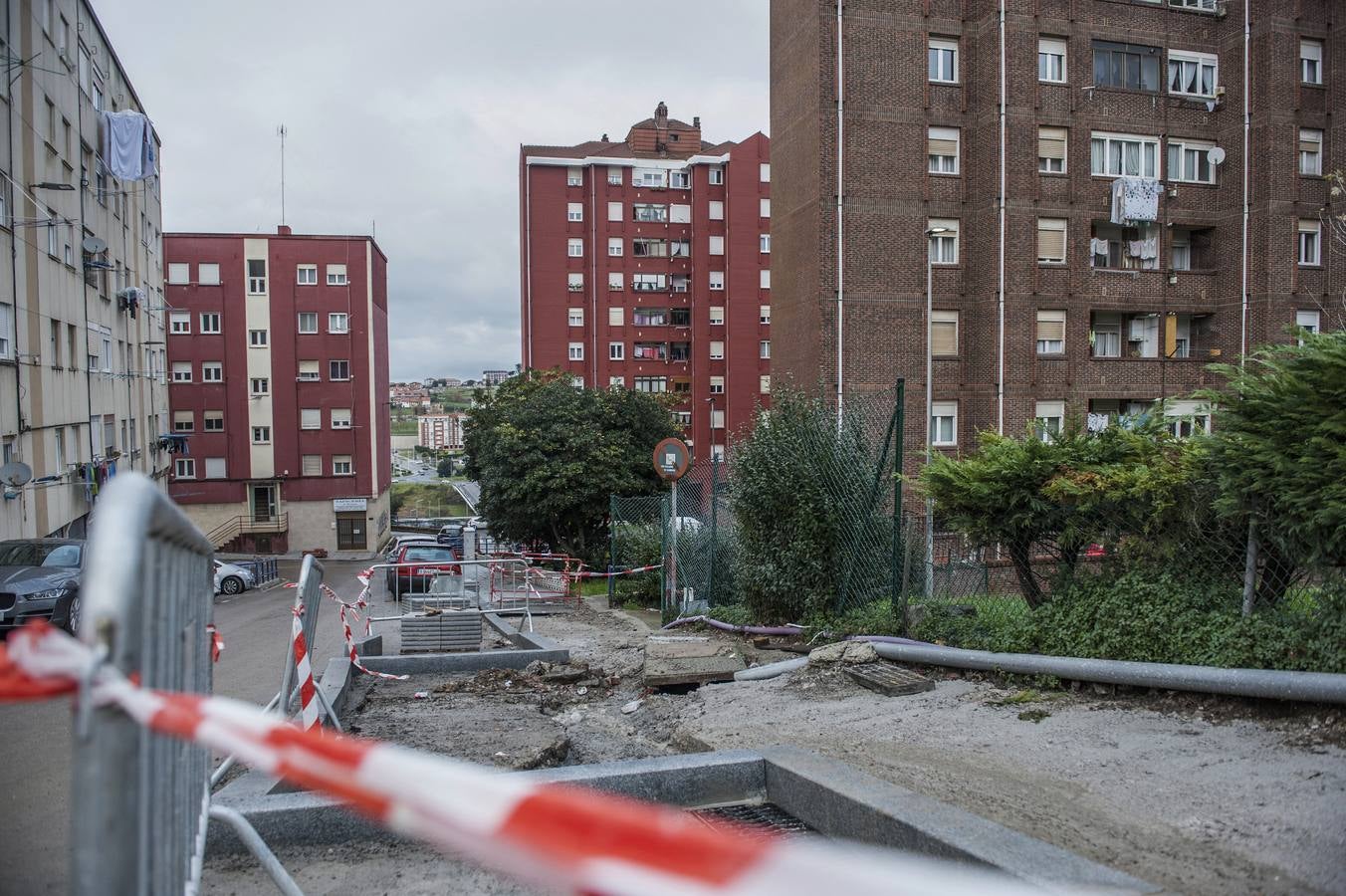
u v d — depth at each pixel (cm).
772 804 490
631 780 474
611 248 6750
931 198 3055
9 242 2170
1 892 403
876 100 3016
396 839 449
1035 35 3034
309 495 5769
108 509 149
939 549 915
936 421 3070
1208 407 650
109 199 3259
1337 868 344
